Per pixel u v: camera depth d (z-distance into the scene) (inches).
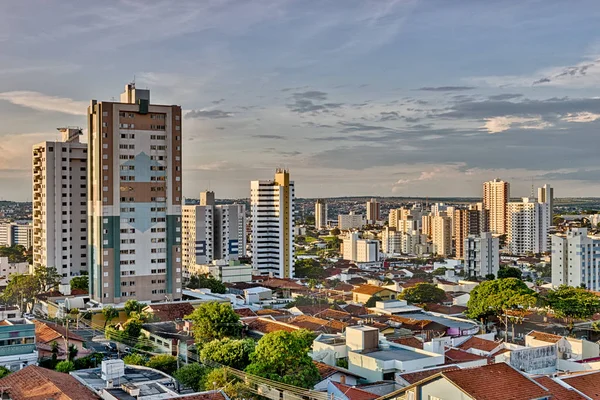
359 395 3378.4
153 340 5241.1
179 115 7534.5
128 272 7249.0
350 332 4220.0
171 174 7470.5
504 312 5915.4
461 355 4212.6
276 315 6230.3
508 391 2498.8
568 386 2864.2
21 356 4350.4
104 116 7160.4
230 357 3991.1
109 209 7170.3
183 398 2938.0
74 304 7066.9
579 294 6053.2
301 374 3595.0
